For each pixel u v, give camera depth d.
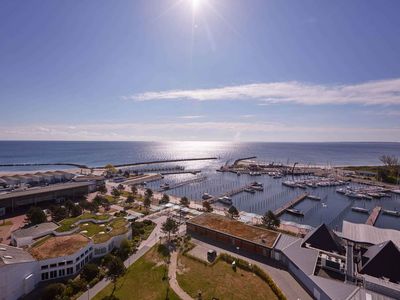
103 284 57.09
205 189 178.88
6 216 104.06
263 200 150.50
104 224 84.25
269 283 56.94
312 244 70.62
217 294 53.31
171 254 71.06
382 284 49.78
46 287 52.06
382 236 71.44
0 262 51.28
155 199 133.62
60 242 66.69
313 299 52.09
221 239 80.69
